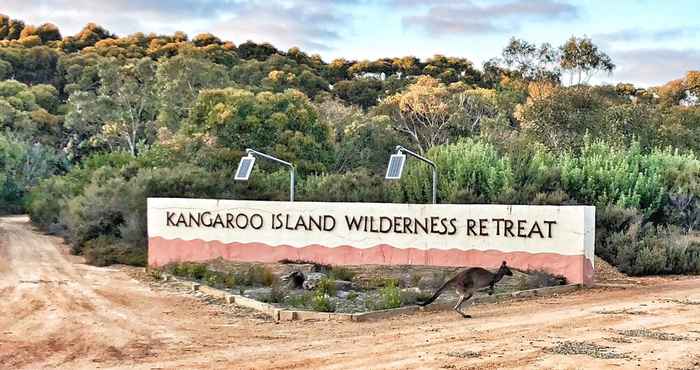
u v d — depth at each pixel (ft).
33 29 542.16
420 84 301.43
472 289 61.87
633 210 104.68
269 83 368.48
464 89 278.87
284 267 91.04
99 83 405.80
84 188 165.17
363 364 43.80
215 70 289.53
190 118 203.51
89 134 335.88
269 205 96.22
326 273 86.38
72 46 515.09
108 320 61.21
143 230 118.83
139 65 312.91
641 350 45.78
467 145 123.85
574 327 54.08
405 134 269.85
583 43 231.71
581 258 78.74
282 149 194.90
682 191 118.93
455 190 109.50
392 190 117.70
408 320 60.39
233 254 97.96
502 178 112.27
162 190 126.62
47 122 354.95
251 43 478.59
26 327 57.67
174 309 68.03
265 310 66.03
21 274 95.45
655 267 92.53
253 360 46.11
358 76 447.42
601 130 190.60
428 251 87.51
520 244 82.43
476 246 84.89
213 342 52.75
